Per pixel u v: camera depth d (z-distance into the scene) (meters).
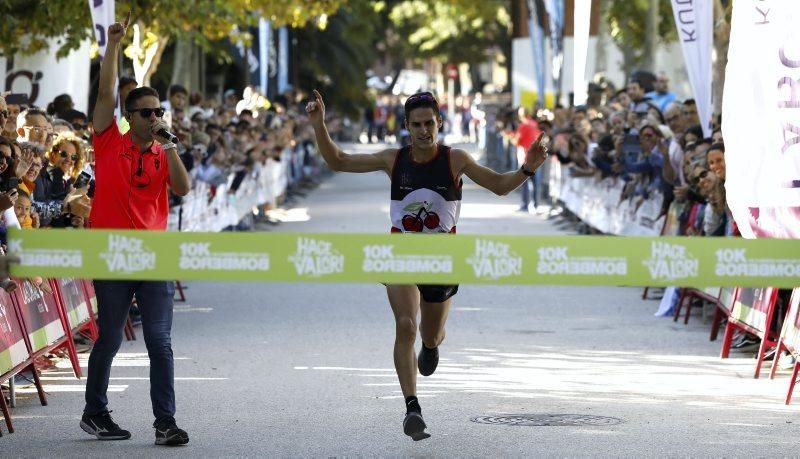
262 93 65.00
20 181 20.20
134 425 17.88
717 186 26.30
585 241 13.42
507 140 78.56
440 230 16.58
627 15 71.06
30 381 21.42
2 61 36.81
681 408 18.94
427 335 17.30
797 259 13.42
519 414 18.47
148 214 17.05
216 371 22.02
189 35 44.72
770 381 21.30
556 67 65.50
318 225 52.84
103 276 13.66
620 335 26.38
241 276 13.60
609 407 18.97
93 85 51.28
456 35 139.12
